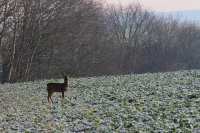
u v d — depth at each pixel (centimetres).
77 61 7856
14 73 6769
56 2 7406
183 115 1973
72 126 1942
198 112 2034
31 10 6994
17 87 3903
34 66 7288
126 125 1859
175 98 2520
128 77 3994
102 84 3509
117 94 2853
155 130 1716
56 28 7419
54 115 2267
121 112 2192
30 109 2581
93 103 2606
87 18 8131
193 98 2475
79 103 2639
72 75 7762
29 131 1897
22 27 6881
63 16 7575
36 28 7056
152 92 2806
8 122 2194
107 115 2145
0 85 4266
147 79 3628
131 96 2712
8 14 6612
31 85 3978
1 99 3175
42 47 7262
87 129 1853
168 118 1947
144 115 2052
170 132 1678
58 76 7550
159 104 2339
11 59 6612
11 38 6812
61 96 2978
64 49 7669
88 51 8106
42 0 7206
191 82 3152
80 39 7931
